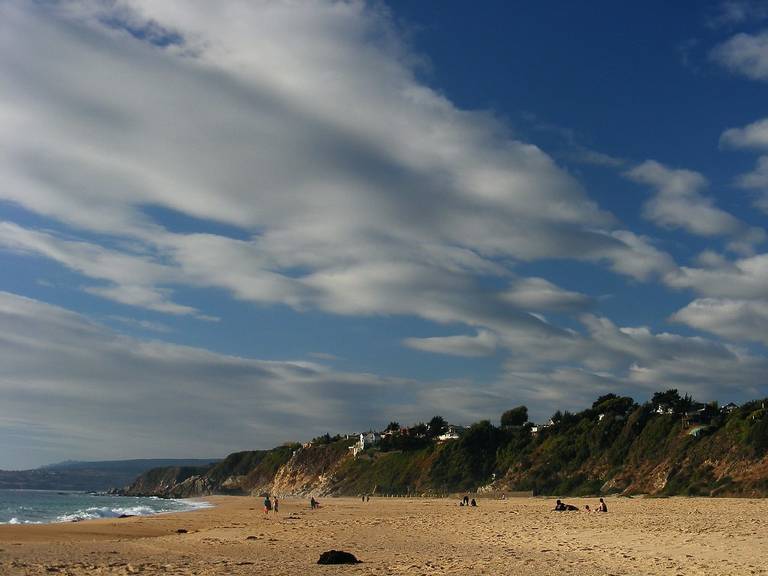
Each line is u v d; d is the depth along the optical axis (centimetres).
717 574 2203
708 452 11381
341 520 6406
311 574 2303
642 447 13150
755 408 11662
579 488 13362
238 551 3403
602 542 3472
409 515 7344
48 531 5238
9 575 2262
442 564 2605
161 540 4225
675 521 4669
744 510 5912
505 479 15375
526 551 3188
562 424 16350
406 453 19862
